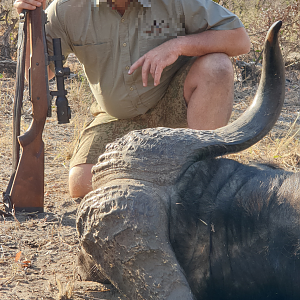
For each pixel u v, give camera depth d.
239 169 1.75
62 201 3.20
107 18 3.02
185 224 1.68
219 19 3.03
